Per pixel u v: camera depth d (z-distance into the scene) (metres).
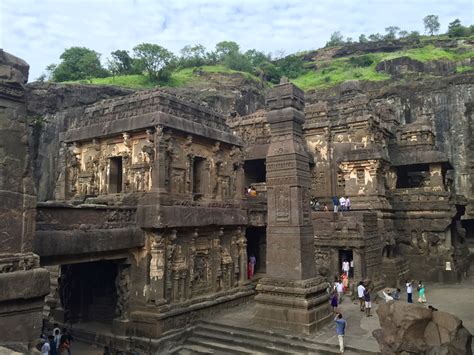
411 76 65.19
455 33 86.12
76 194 21.78
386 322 11.16
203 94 51.97
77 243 14.73
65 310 20.34
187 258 19.83
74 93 41.41
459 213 34.72
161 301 17.67
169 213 18.11
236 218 23.03
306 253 17.12
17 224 9.47
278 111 17.69
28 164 9.88
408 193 32.06
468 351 10.24
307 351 15.00
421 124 37.94
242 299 23.12
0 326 8.80
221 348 16.61
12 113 9.61
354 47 93.50
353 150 31.22
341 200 29.06
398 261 29.08
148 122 18.48
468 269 33.97
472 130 46.66
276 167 17.58
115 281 19.30
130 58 66.50
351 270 26.50
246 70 75.38
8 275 8.91
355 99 34.69
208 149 22.14
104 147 20.97
